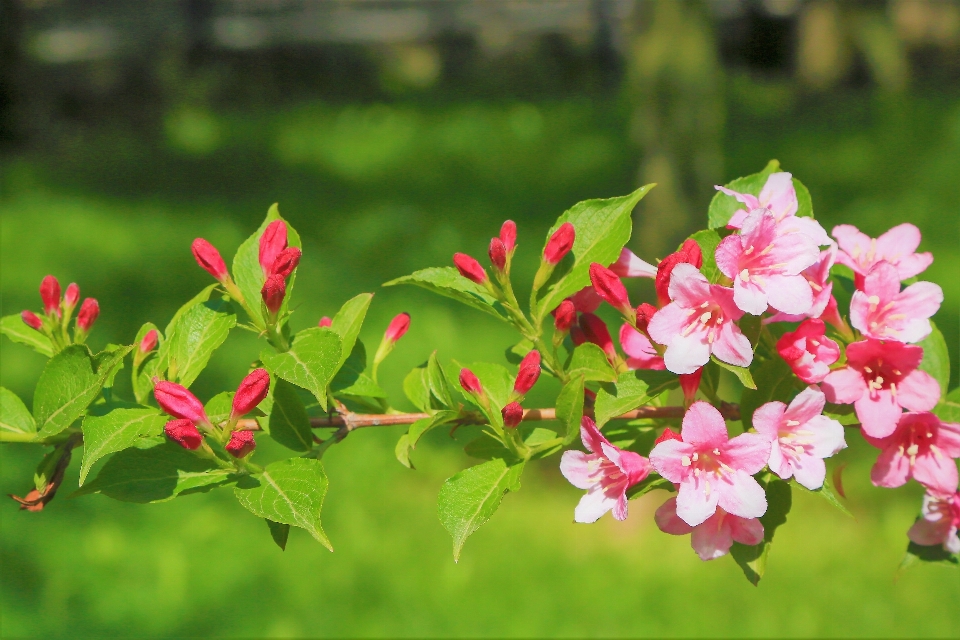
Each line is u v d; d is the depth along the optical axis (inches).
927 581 243.0
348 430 87.9
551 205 579.2
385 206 582.2
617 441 85.7
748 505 70.4
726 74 893.8
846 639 225.1
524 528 266.8
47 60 818.8
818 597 238.4
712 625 229.5
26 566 247.9
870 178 600.4
